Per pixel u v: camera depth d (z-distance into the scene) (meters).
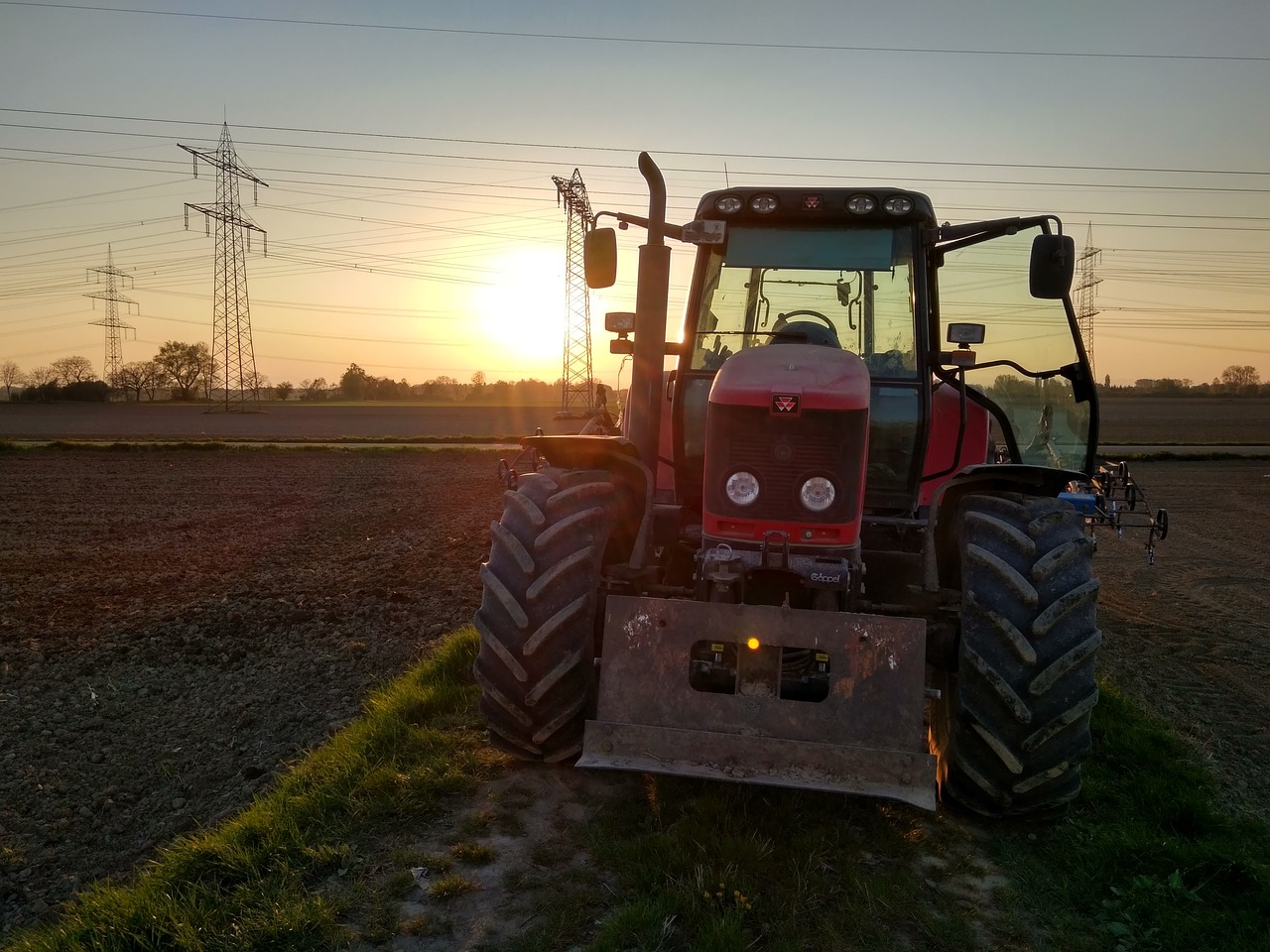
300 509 14.18
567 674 3.31
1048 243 3.98
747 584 3.37
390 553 9.61
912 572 3.68
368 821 3.33
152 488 17.64
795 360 3.39
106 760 4.27
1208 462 27.20
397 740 3.98
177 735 4.54
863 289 4.23
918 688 2.96
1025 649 3.07
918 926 2.77
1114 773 3.93
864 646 3.00
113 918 2.76
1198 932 2.77
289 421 63.50
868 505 4.16
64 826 3.66
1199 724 4.75
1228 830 3.42
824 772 2.94
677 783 3.58
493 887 2.93
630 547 4.00
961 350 4.40
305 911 2.73
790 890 2.89
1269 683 5.48
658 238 3.96
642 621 3.14
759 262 4.31
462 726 4.20
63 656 5.76
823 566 3.18
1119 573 9.31
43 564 9.02
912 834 3.32
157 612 6.90
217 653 5.83
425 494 16.69
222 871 3.02
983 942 2.72
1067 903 2.95
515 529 3.49
